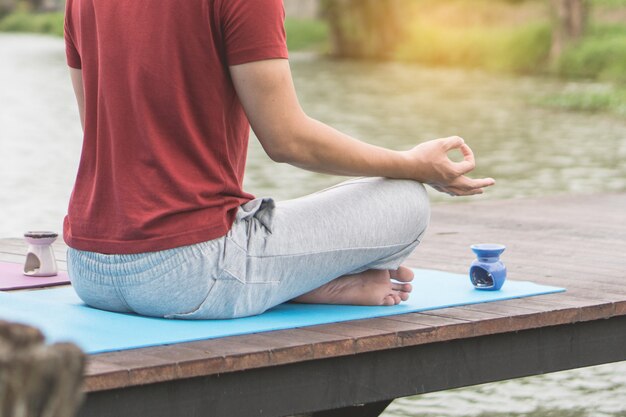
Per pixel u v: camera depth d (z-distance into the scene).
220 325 3.34
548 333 3.70
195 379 3.01
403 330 3.34
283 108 3.30
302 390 3.21
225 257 3.29
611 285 4.22
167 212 3.24
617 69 27.08
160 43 3.23
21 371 1.62
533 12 34.94
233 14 3.21
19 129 16.11
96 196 3.38
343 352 3.21
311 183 11.02
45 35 56.91
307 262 3.44
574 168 12.27
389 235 3.54
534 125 17.33
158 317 3.43
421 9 37.28
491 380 3.58
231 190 3.34
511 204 6.93
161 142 3.25
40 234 4.28
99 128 3.37
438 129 16.72
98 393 2.85
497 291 3.99
